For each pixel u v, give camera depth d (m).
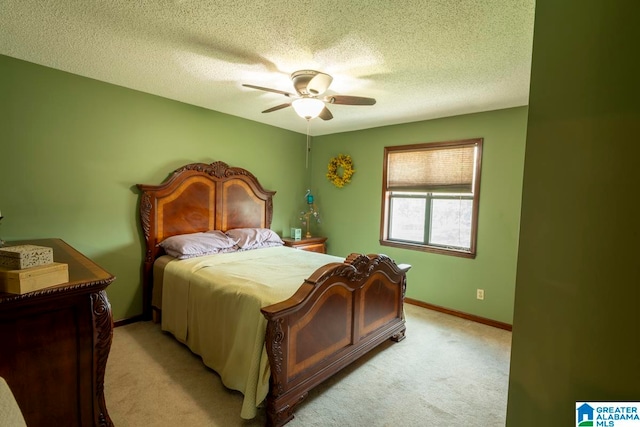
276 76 2.67
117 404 1.97
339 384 2.27
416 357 2.68
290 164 4.81
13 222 2.53
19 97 2.50
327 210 4.96
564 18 0.85
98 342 1.43
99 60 2.46
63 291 1.29
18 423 0.81
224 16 1.79
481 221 3.48
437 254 3.82
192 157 3.62
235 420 1.87
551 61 0.88
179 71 2.62
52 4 1.72
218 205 3.84
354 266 2.37
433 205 3.91
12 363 1.24
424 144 3.86
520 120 3.21
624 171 0.75
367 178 4.44
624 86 0.75
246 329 2.00
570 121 0.84
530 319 0.95
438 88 2.80
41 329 1.29
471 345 2.92
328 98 2.46
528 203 0.94
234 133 4.04
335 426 1.84
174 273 2.84
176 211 3.46
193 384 2.20
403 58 2.25
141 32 2.00
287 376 1.86
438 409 2.02
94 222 2.95
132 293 3.23
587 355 0.83
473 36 1.93
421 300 3.98
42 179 2.65
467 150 3.56
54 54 2.36
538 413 0.94
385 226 4.28
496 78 2.57
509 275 3.32
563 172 0.86
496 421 1.92
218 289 2.31
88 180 2.90
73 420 1.39
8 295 1.18
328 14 1.74
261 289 2.14
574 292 0.85
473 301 3.55
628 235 0.75
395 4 1.63
